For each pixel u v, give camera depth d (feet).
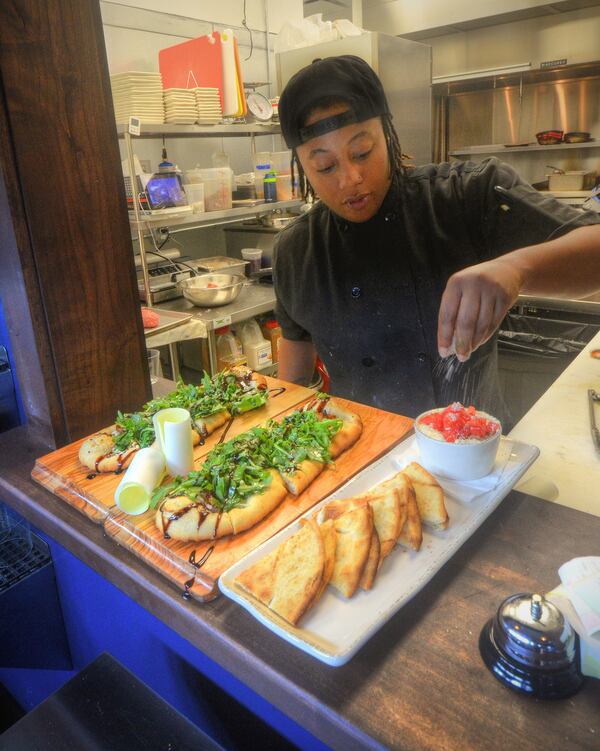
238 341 13.03
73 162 4.17
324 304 5.82
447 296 3.40
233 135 13.82
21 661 4.75
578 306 9.07
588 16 16.22
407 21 18.15
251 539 3.24
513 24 17.30
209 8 14.46
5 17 3.67
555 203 4.90
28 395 4.58
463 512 3.31
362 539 2.89
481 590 2.86
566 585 2.64
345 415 4.56
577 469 4.45
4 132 3.80
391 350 5.74
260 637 2.67
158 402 4.62
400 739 2.16
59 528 3.68
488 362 5.81
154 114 11.02
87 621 4.57
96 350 4.59
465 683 2.37
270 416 4.83
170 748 3.20
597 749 2.09
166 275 12.41
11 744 3.23
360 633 2.49
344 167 4.69
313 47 12.78
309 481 3.73
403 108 13.75
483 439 3.48
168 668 3.83
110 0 12.45
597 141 16.39
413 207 5.36
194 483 3.53
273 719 3.20
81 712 3.39
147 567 3.19
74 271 4.33
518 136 18.10
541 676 2.29
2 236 4.09
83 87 4.10
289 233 5.96
